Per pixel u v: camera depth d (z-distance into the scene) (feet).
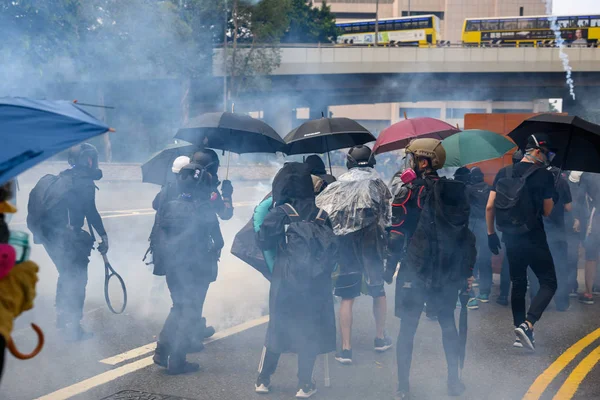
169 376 17.65
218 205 19.75
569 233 27.20
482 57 184.14
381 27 226.99
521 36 187.93
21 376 17.33
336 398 16.37
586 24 181.37
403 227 16.97
